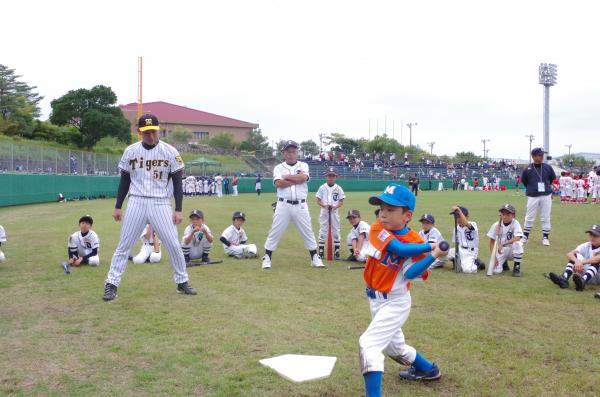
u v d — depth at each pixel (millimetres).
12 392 3725
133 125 78688
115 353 4516
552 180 11500
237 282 7539
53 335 4992
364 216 18281
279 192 8727
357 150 76312
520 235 8273
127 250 6520
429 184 53188
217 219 17578
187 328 5207
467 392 3797
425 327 5285
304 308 6004
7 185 24984
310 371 4055
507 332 5148
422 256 3566
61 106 49812
